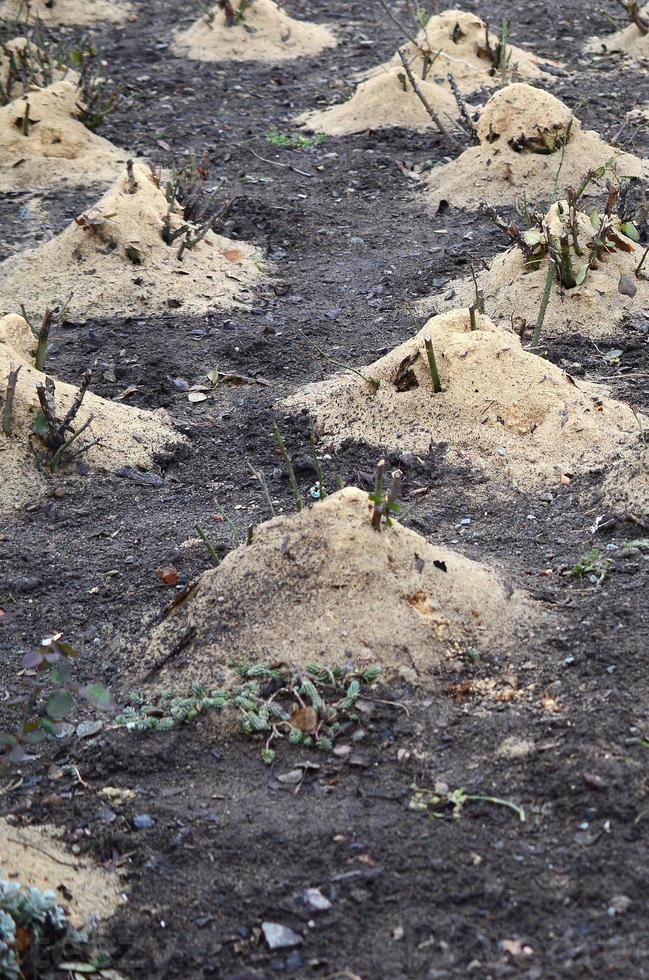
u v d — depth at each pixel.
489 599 5.99
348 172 13.44
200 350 9.70
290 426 8.37
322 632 5.71
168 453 8.21
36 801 5.28
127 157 13.84
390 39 17.97
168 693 5.71
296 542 5.95
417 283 10.74
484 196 12.27
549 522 7.04
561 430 7.73
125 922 4.64
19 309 10.27
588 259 9.73
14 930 4.46
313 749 5.36
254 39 17.56
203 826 5.01
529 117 12.44
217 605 5.95
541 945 4.32
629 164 12.41
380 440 7.96
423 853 4.73
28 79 14.62
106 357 9.62
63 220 12.17
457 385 8.02
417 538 6.12
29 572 6.94
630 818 4.75
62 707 4.88
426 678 5.59
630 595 6.11
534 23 18.22
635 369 8.89
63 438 7.86
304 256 11.50
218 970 4.42
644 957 4.22
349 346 9.73
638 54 16.55
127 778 5.34
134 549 7.11
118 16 19.17
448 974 4.27
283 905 4.61
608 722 5.18
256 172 13.51
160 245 10.88
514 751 5.14
